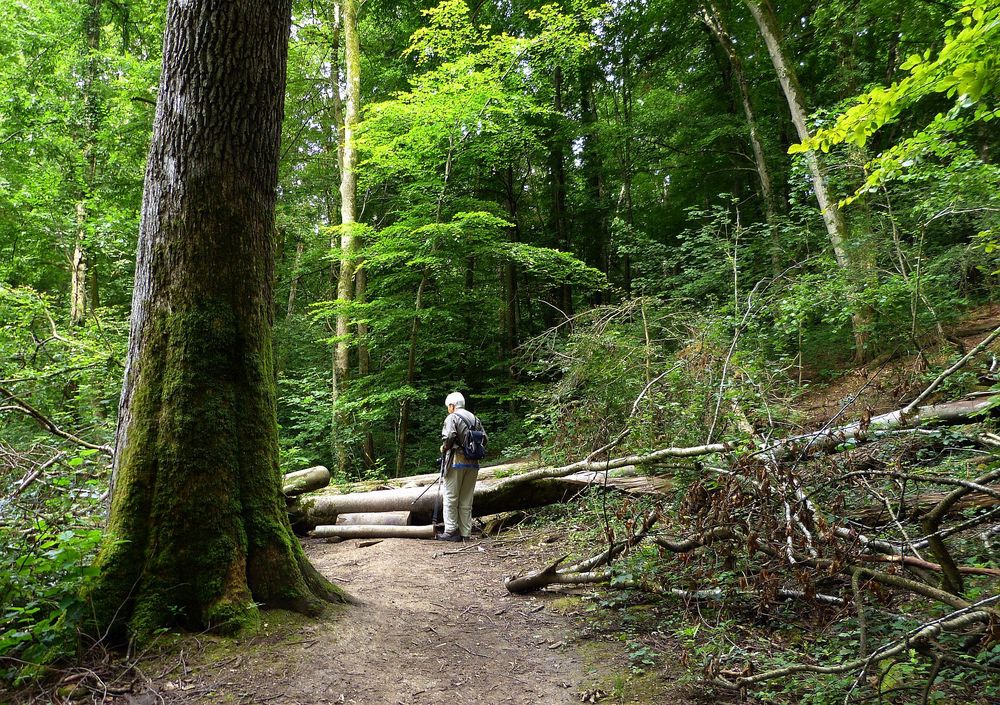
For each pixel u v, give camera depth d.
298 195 19.73
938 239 9.69
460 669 3.50
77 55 13.62
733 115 18.31
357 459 13.48
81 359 9.48
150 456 3.74
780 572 3.77
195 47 3.88
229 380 3.94
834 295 8.55
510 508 7.29
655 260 13.66
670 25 19.16
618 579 4.38
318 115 18.77
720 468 4.39
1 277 12.34
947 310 8.47
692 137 18.19
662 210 21.56
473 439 6.84
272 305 4.30
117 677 3.14
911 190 8.48
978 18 3.07
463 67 11.62
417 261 11.92
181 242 3.88
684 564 3.98
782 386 6.41
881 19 11.73
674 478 5.28
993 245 6.24
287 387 16.23
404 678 3.34
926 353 8.12
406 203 14.34
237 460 3.90
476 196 18.20
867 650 3.13
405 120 12.31
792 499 3.83
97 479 4.97
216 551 3.68
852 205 10.59
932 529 3.24
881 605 3.43
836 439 4.09
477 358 15.96
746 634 3.63
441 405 16.27
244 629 3.55
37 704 2.90
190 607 3.59
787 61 12.42
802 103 12.15
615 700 3.10
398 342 14.08
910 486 4.63
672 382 6.01
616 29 20.34
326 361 16.80
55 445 6.66
